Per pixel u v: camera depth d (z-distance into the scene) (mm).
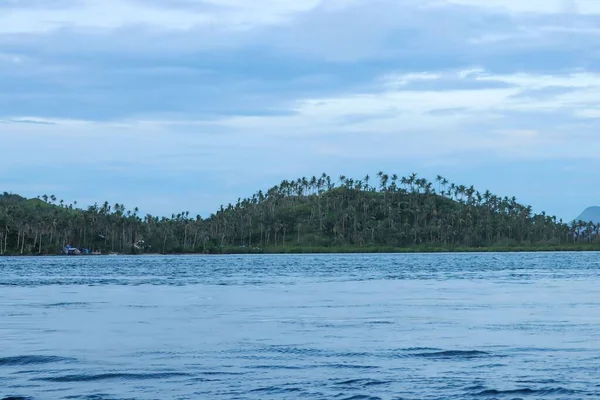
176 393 28047
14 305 66250
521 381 29344
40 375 31578
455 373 31078
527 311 56938
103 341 41625
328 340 41156
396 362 33844
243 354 36594
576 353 35812
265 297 75312
